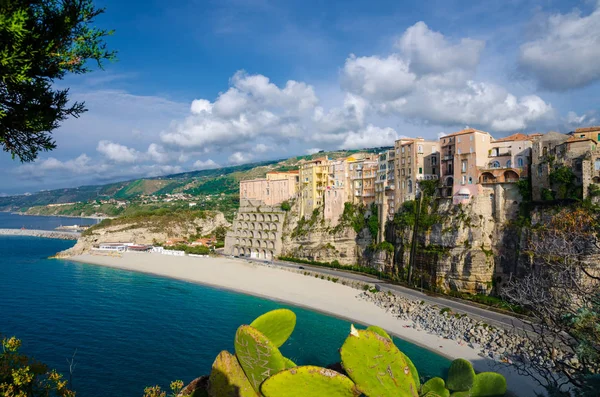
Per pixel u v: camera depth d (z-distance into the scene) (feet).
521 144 283.38
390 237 369.71
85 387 153.89
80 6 47.09
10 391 54.75
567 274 73.15
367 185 409.49
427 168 349.20
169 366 176.55
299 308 284.61
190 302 293.64
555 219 229.66
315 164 464.24
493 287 277.03
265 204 517.14
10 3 40.14
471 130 302.86
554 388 57.93
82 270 414.00
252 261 452.35
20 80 42.52
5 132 48.06
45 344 194.18
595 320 57.00
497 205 287.28
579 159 244.01
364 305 286.05
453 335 220.84
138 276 390.01
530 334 193.47
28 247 618.03
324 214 440.04
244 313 266.57
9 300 276.00
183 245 535.19
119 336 211.00
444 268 293.02
